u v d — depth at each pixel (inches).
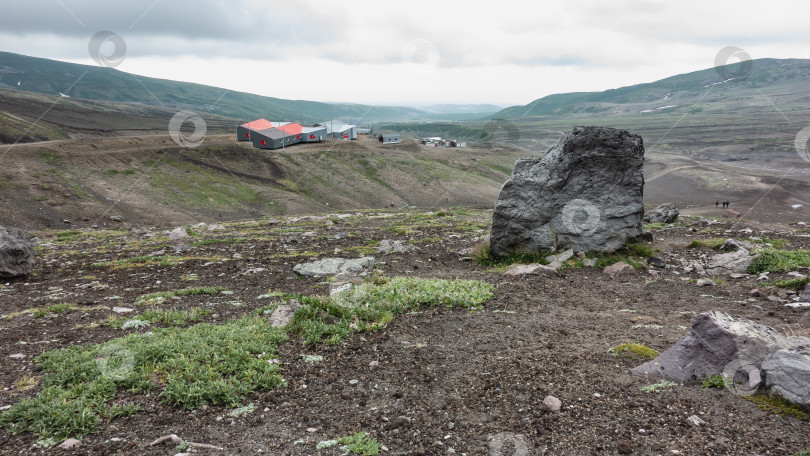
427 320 430.3
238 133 5634.8
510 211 706.2
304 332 389.1
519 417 256.2
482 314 446.9
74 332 406.6
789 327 354.6
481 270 666.2
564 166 684.1
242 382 300.2
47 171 3363.7
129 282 643.5
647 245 697.0
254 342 354.9
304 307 422.3
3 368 323.0
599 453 219.3
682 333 362.3
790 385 242.4
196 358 323.3
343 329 393.1
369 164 5482.3
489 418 257.3
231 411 271.3
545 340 370.0
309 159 5364.2
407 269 684.1
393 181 5078.7
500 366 322.7
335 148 5949.8
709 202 4301.2
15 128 6904.5
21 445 235.1
